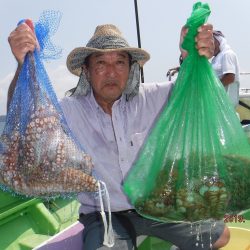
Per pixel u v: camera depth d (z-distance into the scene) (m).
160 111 2.39
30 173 1.77
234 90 4.86
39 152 1.75
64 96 2.42
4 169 1.82
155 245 2.92
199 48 1.85
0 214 2.56
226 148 1.81
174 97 1.90
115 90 2.25
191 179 1.75
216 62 4.68
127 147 2.32
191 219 1.76
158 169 1.83
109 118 2.34
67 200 3.22
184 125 1.84
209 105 1.84
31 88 1.82
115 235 2.21
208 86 1.86
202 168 1.76
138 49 2.24
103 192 1.96
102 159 2.33
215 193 1.71
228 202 1.76
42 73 1.85
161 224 2.35
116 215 2.34
